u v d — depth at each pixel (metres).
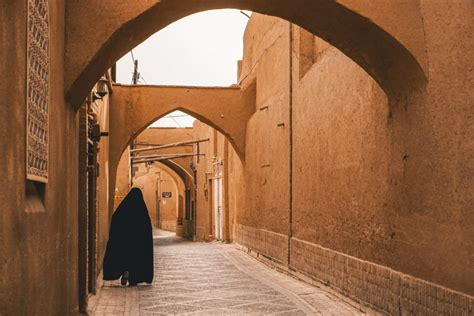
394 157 6.86
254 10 7.05
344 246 8.77
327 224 9.61
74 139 5.96
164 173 46.97
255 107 18.02
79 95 5.77
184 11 6.59
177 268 14.02
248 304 8.81
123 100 17.25
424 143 6.07
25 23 3.31
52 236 4.49
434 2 5.89
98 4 5.67
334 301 8.75
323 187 9.82
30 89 3.47
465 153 5.28
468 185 5.23
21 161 3.29
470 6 5.23
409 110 6.41
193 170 29.20
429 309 5.90
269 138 14.33
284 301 9.01
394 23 6.04
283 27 12.98
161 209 47.84
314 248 10.30
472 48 5.18
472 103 5.17
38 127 3.77
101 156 11.99
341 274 8.84
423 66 5.99
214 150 24.02
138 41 6.53
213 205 24.59
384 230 7.21
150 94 17.42
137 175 53.06
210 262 15.37
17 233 3.24
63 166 5.15
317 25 6.91
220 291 10.24
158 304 8.89
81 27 5.60
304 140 11.05
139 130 17.31
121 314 8.03
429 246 5.97
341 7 6.11
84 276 7.68
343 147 8.77
